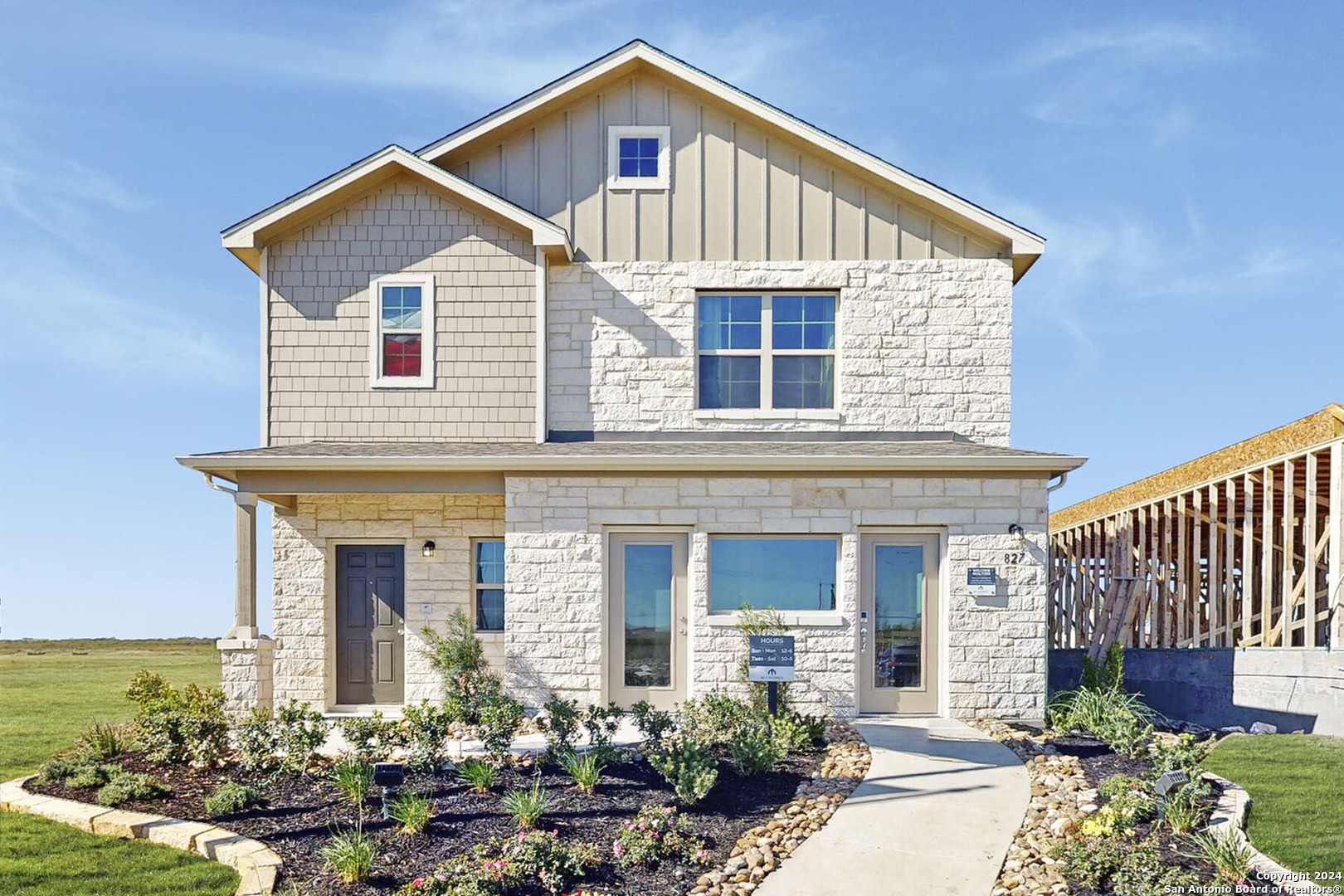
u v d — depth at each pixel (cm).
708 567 1160
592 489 1167
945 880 639
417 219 1309
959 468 1145
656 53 1295
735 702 975
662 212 1320
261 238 1284
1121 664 1226
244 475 1152
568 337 1312
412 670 1285
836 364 1312
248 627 1135
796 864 662
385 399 1297
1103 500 1928
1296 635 1717
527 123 1328
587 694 1148
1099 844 668
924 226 1313
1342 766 891
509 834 685
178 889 606
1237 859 612
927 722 1112
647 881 627
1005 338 1299
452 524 1303
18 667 2092
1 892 596
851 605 1147
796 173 1316
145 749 905
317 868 634
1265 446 1455
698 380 1320
